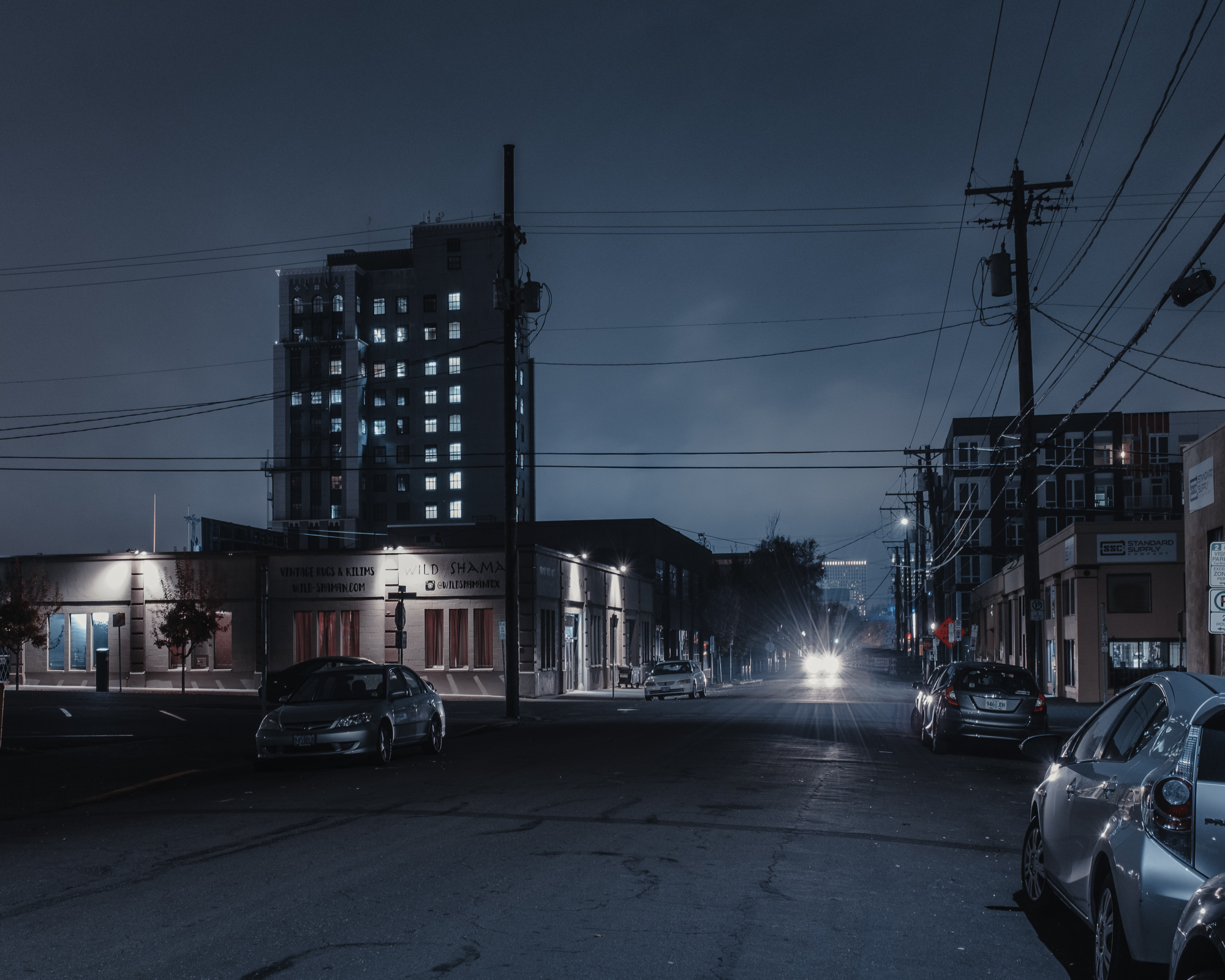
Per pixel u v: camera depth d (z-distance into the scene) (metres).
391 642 47.16
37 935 6.52
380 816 11.31
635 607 68.88
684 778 14.91
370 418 122.56
